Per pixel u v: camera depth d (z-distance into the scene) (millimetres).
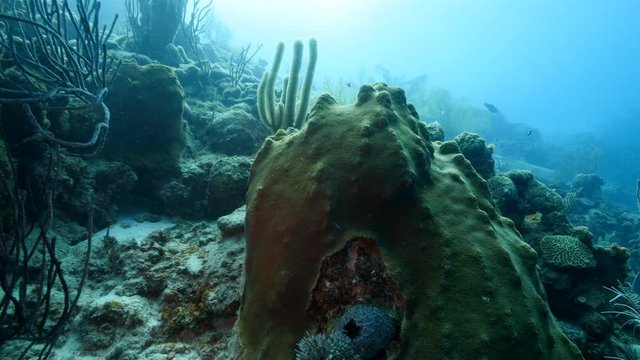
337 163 2072
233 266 3010
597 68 90875
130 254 3434
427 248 1876
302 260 1991
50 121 4043
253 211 2246
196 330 2773
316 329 1957
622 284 4625
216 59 12188
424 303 1771
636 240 10812
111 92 4695
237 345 2098
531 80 97000
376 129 2094
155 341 2691
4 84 3604
